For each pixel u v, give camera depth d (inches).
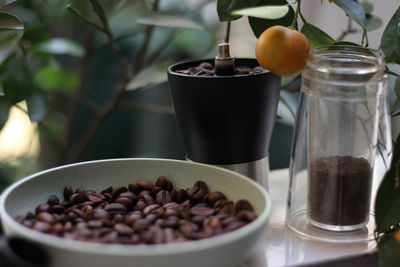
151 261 15.8
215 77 20.2
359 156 20.4
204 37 37.2
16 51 26.1
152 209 19.2
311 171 20.8
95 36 36.3
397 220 19.3
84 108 44.5
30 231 16.4
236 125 20.9
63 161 35.7
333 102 20.1
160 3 34.8
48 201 19.9
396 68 26.4
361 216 20.7
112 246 16.0
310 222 21.2
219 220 18.2
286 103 25.5
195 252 15.9
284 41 19.3
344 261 19.6
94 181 21.0
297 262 19.4
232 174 20.0
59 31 38.0
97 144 44.4
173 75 20.8
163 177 20.9
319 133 20.4
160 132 44.4
